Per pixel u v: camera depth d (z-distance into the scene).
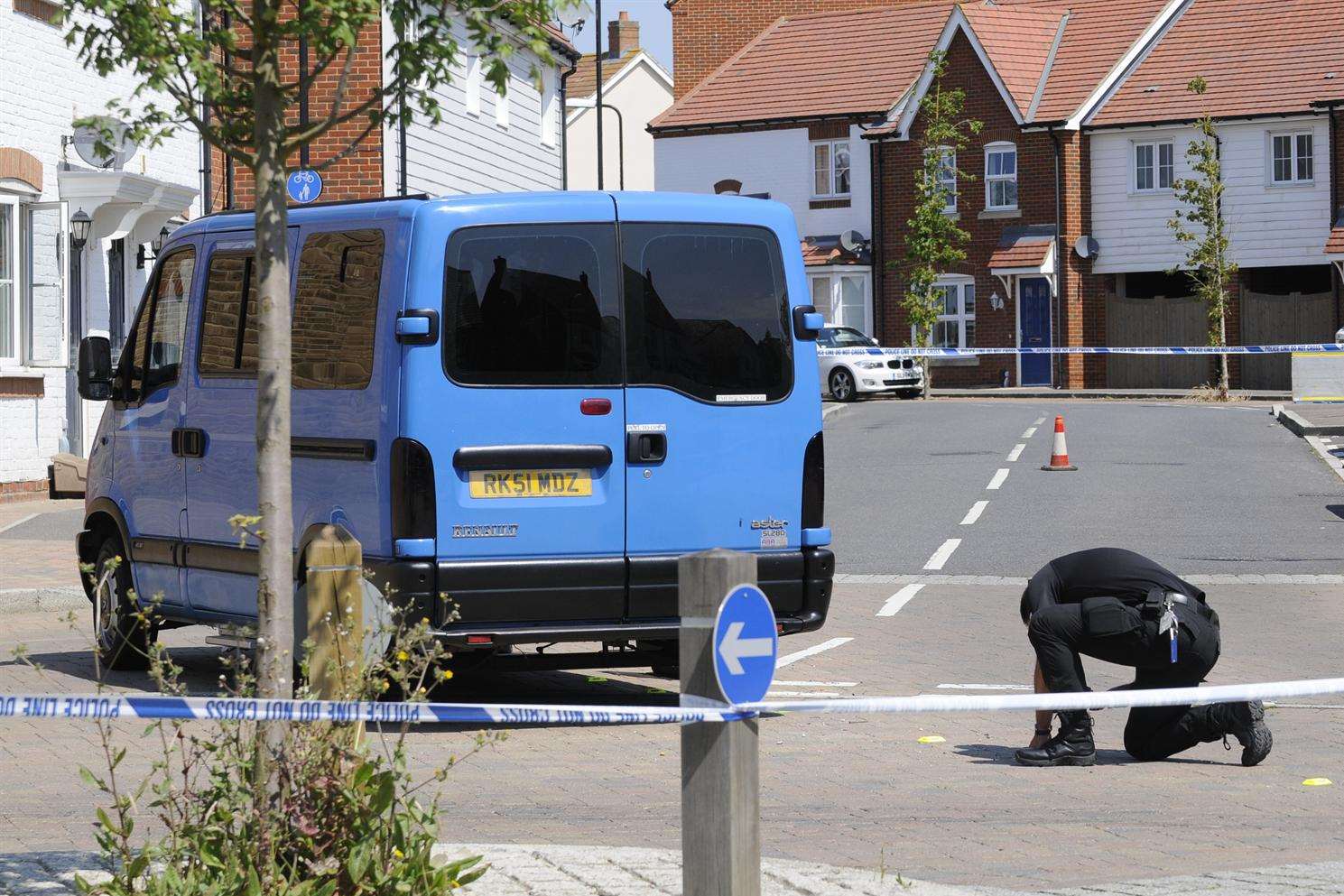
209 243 34.50
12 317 67.31
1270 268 153.50
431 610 28.73
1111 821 22.81
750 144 177.88
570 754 28.05
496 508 29.12
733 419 30.50
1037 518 62.88
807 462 31.03
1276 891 18.23
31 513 63.12
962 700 17.22
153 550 35.16
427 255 28.98
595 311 29.81
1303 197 149.50
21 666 36.47
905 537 58.94
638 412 29.89
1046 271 158.00
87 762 27.25
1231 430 98.94
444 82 18.00
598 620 29.62
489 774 26.31
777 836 21.94
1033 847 21.23
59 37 70.06
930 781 25.78
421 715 14.62
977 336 163.62
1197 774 26.20
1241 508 64.75
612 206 30.03
